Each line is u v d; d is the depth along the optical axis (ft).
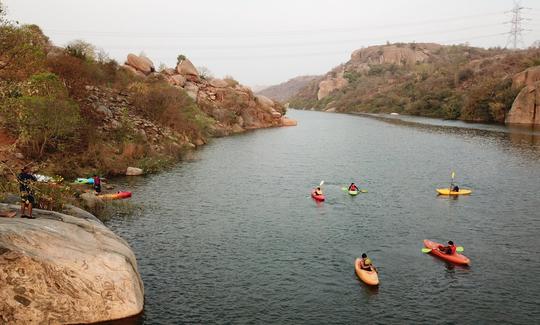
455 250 81.71
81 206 98.53
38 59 98.32
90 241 60.95
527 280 72.84
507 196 125.90
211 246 85.87
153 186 132.36
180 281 70.38
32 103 117.29
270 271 75.25
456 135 284.00
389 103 573.74
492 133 292.40
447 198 124.36
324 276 73.77
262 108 373.20
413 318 61.05
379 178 151.12
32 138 124.88
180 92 250.16
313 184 141.59
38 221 59.67
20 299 50.39
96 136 152.87
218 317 60.13
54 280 52.47
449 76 529.86
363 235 93.76
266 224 100.27
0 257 50.11
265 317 60.70
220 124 303.07
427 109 488.02
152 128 194.39
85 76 195.93
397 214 109.19
